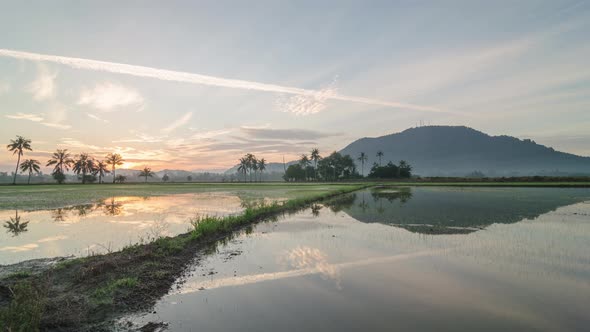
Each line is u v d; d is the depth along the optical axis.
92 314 5.86
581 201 25.75
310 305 6.20
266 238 12.93
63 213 20.39
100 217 18.58
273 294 6.82
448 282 7.35
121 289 6.96
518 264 8.66
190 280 7.80
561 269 8.19
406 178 106.38
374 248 10.81
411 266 8.65
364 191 46.81
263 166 152.12
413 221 16.52
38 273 7.95
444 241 11.68
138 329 5.34
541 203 24.39
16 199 30.92
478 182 70.88
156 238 12.49
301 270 8.49
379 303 6.24
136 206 25.06
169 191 49.12
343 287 7.15
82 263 8.57
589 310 5.77
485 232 13.26
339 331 5.12
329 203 27.97
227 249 11.06
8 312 4.95
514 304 6.07
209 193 43.12
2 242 11.84
